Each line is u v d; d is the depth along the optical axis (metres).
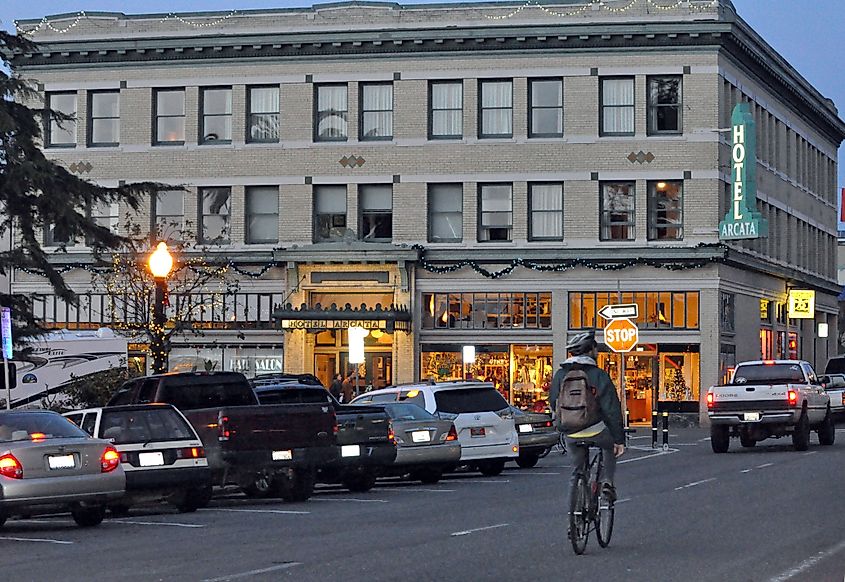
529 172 50.69
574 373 14.61
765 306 57.31
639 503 21.11
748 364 36.41
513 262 50.66
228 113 52.41
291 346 51.12
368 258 50.59
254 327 51.69
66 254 52.16
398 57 51.31
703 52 50.03
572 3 50.44
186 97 52.44
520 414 32.47
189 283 50.12
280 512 21.67
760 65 54.44
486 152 50.91
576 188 50.50
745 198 49.06
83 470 19.19
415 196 51.22
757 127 55.81
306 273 51.47
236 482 25.30
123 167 52.59
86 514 20.02
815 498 21.61
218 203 52.44
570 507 14.55
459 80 51.22
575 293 50.66
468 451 29.03
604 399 14.59
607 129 50.66
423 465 27.50
